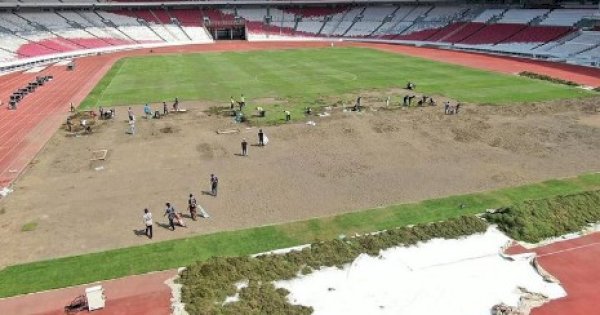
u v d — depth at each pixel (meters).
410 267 24.86
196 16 138.38
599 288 23.23
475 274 24.33
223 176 36.38
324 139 44.59
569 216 29.45
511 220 28.48
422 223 28.67
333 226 28.67
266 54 101.62
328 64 86.06
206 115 52.69
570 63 83.62
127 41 117.88
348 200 32.12
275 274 24.12
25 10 112.12
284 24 139.88
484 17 117.12
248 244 26.78
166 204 29.44
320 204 31.56
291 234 27.80
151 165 38.69
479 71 76.88
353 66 83.44
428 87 65.25
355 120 50.25
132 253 25.97
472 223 28.50
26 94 64.56
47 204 31.89
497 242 27.02
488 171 36.75
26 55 92.44
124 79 73.69
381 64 85.50
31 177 36.47
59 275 24.11
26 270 24.52
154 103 58.34
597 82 67.19
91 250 26.33
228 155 40.81
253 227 28.64
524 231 27.73
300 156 40.44
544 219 28.95
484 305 22.16
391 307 22.05
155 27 128.62
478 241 27.11
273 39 132.00
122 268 24.66
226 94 62.25
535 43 96.62
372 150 41.66
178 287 23.19
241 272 24.14
